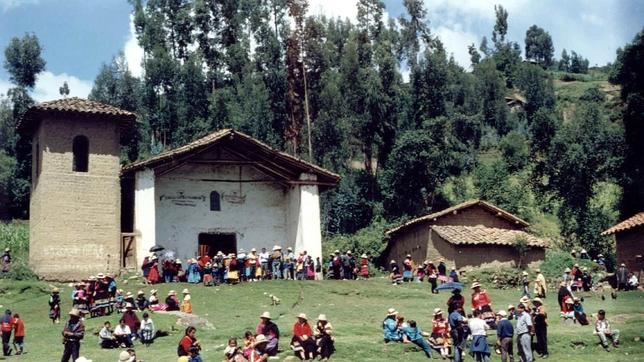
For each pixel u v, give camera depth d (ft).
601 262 158.20
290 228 159.12
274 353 82.69
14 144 241.96
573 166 225.35
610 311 110.52
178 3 282.77
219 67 280.31
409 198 243.60
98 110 143.54
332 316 108.06
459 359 83.30
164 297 118.32
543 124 247.09
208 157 154.20
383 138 266.16
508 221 163.53
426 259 160.04
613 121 238.27
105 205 141.90
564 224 221.66
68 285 131.75
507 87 427.33
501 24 508.12
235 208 157.79
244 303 114.93
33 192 148.36
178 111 255.91
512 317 99.50
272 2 295.69
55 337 95.55
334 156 255.91
